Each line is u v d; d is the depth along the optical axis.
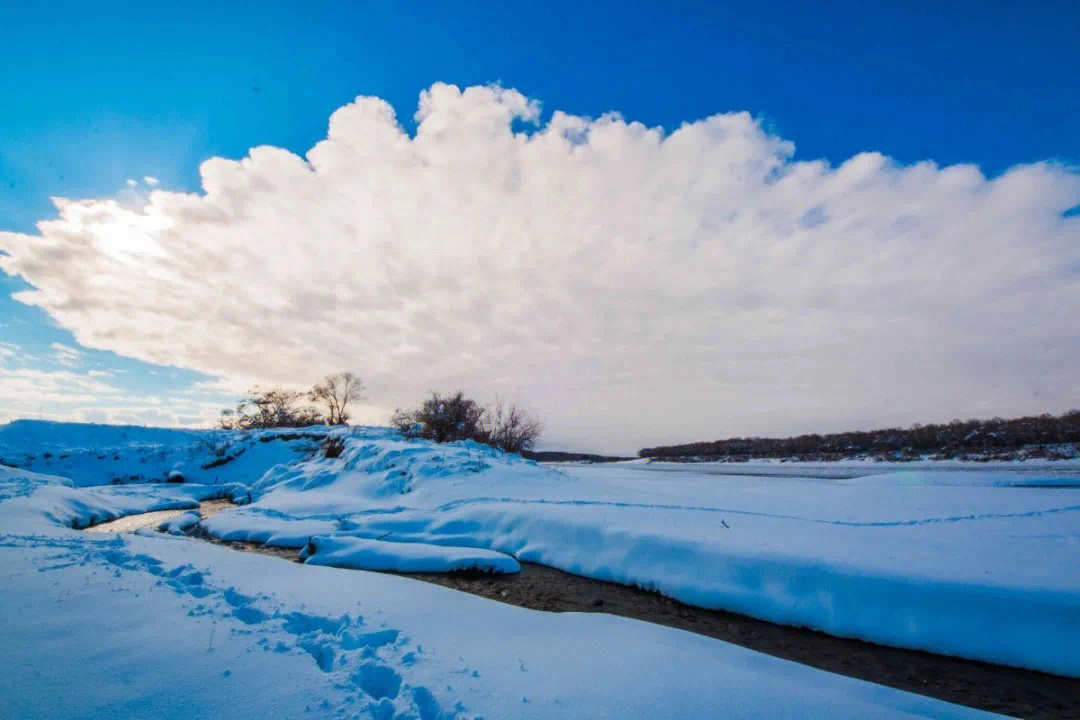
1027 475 22.75
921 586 7.42
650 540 10.10
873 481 22.92
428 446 20.20
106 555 7.99
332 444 22.67
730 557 9.05
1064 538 9.81
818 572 8.19
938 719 4.97
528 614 7.33
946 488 18.23
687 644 6.53
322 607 6.65
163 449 27.53
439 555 10.73
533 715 4.04
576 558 10.62
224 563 8.94
